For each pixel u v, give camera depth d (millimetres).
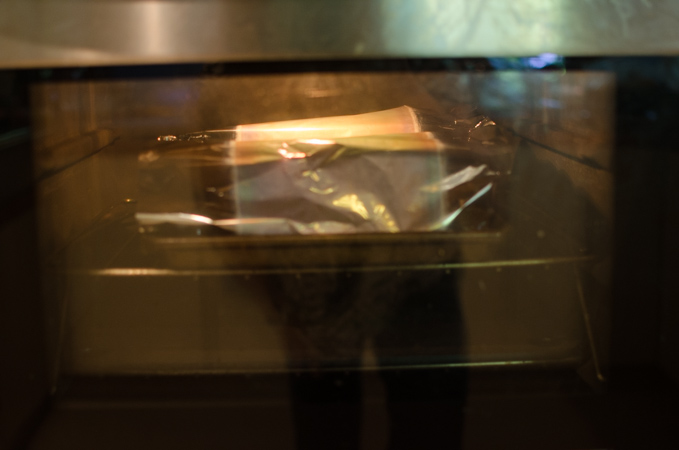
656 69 650
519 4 641
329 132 731
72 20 631
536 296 721
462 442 725
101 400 712
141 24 634
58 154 683
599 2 642
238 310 724
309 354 726
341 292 723
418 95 746
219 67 649
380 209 704
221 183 701
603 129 668
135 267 721
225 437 720
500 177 704
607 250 691
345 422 723
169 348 723
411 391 722
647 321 700
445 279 721
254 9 635
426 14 640
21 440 699
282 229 708
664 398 707
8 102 642
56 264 696
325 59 646
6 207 660
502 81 683
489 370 720
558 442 718
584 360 716
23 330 684
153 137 728
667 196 671
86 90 682
